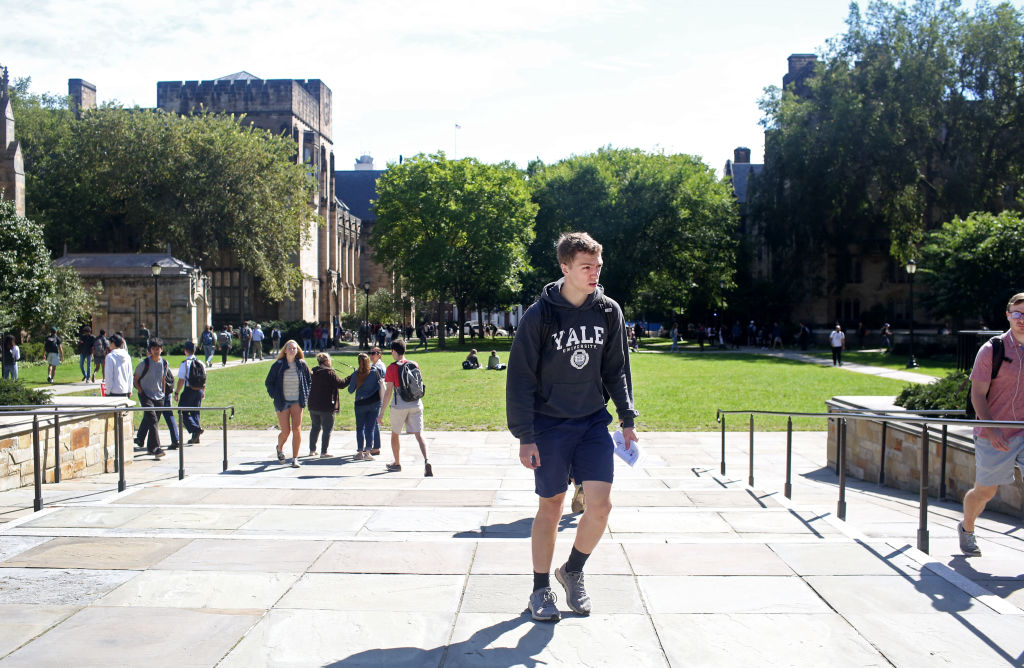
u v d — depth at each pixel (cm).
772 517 632
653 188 5344
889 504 838
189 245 5006
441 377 2827
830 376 2841
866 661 329
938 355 4078
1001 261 3609
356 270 9069
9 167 4412
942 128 5431
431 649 345
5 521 674
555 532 387
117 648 344
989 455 517
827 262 5922
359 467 1125
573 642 352
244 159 5047
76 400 1108
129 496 771
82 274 4597
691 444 1434
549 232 5625
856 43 4938
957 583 426
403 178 5231
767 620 375
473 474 1036
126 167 4906
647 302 6362
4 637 356
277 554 485
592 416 395
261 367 3447
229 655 337
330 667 326
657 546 505
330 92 7862
